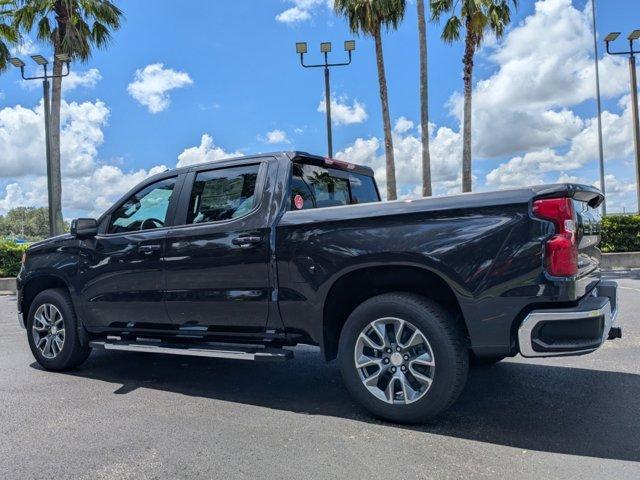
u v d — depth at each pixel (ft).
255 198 14.07
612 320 12.23
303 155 14.53
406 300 11.89
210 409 13.66
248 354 13.48
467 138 61.05
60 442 11.45
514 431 11.71
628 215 54.70
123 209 16.76
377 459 10.36
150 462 10.39
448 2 63.72
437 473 9.73
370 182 18.29
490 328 11.03
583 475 9.54
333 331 13.33
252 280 13.60
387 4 59.67
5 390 15.61
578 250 10.95
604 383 15.16
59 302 17.56
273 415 13.11
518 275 10.73
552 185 10.77
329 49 55.67
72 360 17.48
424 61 59.21
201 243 14.46
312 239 12.80
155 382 16.43
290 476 9.70
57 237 17.98
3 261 53.78
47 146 56.13
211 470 10.00
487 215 11.09
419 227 11.64
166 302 15.11
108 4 57.26
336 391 15.17
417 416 11.75
